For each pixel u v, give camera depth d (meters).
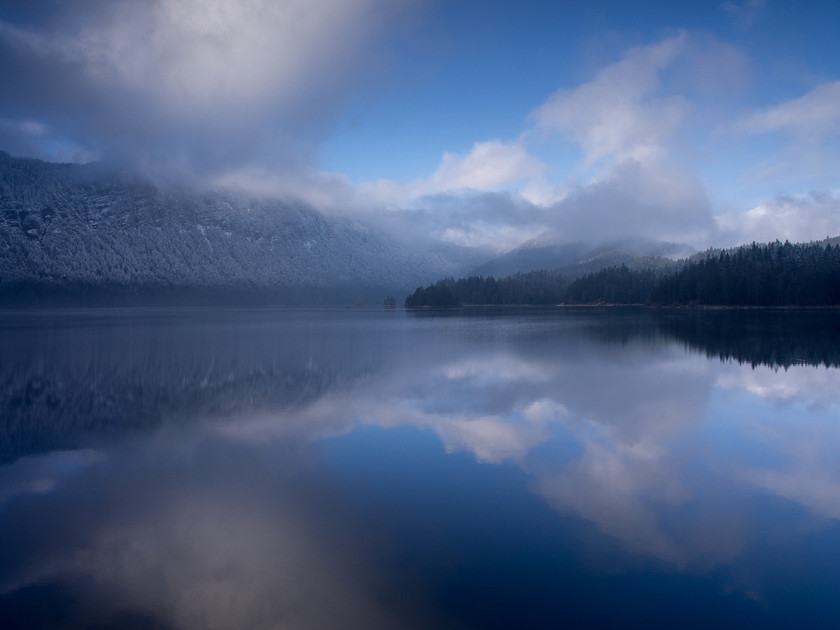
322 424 18.25
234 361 34.56
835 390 23.20
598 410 19.70
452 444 15.66
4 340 50.84
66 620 7.61
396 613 7.55
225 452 15.34
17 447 16.19
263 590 8.20
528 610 7.54
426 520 10.52
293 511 11.07
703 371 28.52
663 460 14.09
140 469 14.02
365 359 35.00
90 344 46.53
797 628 7.13
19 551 9.60
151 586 8.41
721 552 9.13
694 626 7.18
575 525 10.20
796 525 10.20
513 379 26.56
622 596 7.86
